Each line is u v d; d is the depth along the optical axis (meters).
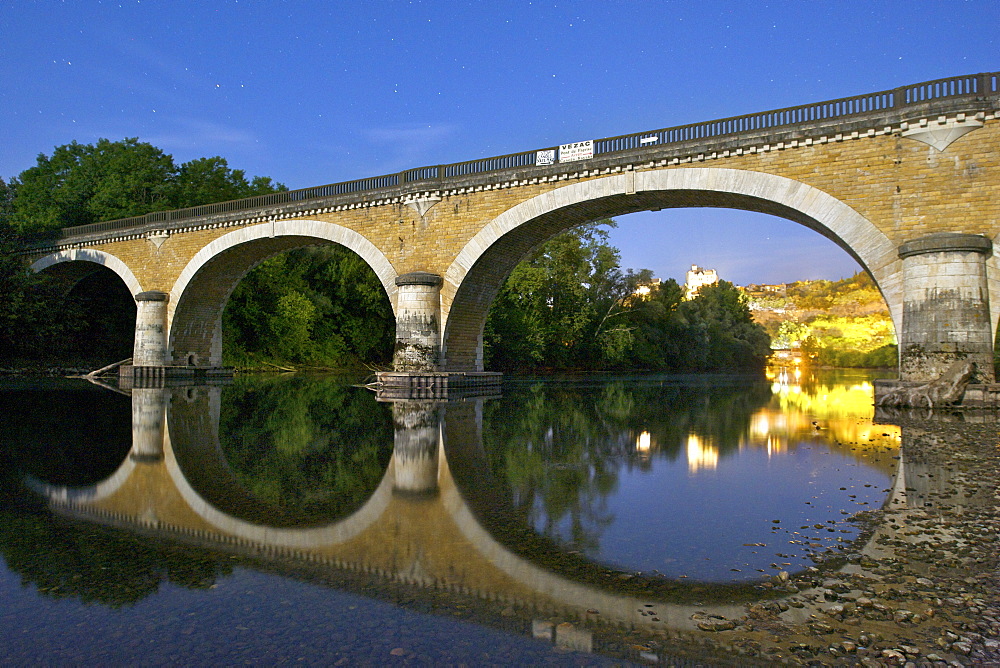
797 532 7.36
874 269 19.75
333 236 30.67
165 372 36.16
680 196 23.69
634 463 11.77
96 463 11.39
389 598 5.46
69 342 42.62
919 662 4.34
